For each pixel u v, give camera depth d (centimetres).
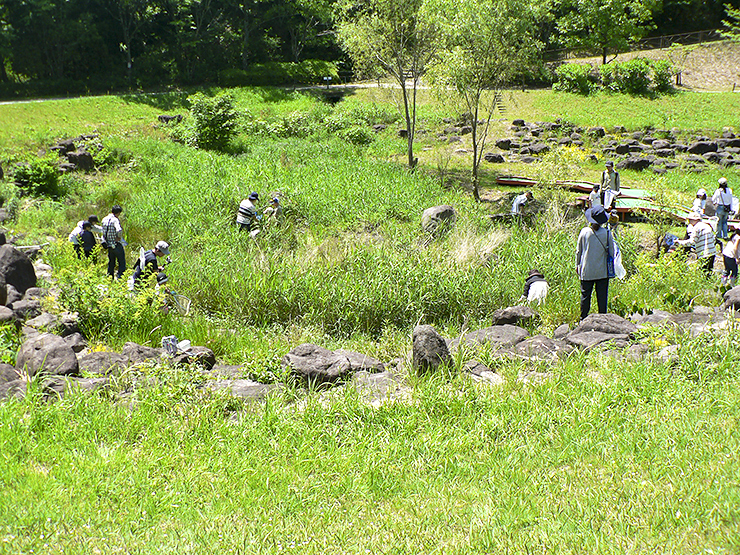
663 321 700
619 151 2577
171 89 4219
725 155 2506
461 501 404
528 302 954
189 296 993
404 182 1853
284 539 372
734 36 4178
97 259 1172
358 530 381
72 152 1978
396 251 1173
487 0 1852
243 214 1391
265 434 488
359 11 2405
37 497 391
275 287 963
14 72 4525
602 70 3616
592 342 671
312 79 4394
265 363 641
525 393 546
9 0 4131
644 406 502
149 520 382
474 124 1928
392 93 3103
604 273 865
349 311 927
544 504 389
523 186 2081
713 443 436
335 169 1998
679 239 1437
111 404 527
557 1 4031
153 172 1955
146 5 4444
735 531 340
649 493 387
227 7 4678
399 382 618
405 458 458
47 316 791
